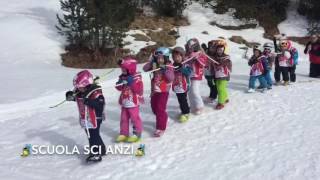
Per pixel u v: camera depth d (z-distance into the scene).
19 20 20.14
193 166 6.59
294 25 23.42
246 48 20.39
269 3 24.02
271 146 7.13
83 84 6.80
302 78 13.63
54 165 7.08
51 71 15.59
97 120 6.98
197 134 7.91
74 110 10.44
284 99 10.01
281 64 11.72
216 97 9.80
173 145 7.46
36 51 17.83
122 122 7.72
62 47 18.47
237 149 7.10
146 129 8.34
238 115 8.85
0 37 18.61
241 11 23.03
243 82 12.36
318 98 10.04
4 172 6.89
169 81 7.80
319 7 23.36
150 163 6.81
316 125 8.05
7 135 8.82
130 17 18.48
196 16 22.92
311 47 13.80
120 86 7.64
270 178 6.01
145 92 11.88
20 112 10.70
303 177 5.95
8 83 13.60
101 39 18.44
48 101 11.57
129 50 18.75
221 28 22.38
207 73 9.61
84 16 17.94
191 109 9.17
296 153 6.77
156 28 21.14
